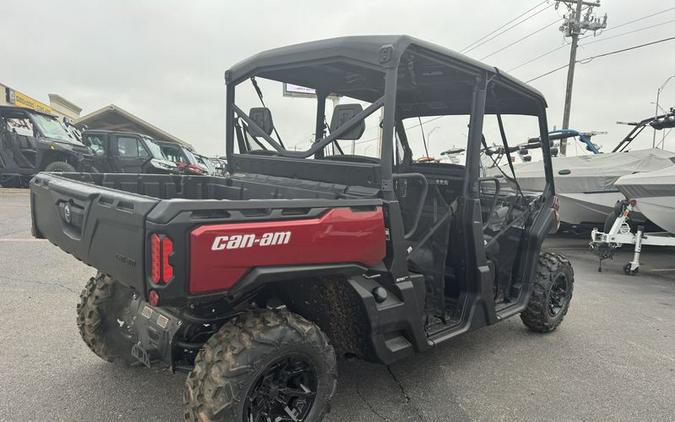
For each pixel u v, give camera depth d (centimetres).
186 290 176
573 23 1891
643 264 834
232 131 357
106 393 278
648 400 305
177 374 305
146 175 337
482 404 291
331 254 221
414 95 360
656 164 891
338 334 265
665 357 381
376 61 250
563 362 363
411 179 309
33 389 277
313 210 217
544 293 404
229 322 215
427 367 344
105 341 293
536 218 410
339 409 277
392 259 256
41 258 572
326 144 288
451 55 276
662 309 530
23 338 345
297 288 244
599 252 745
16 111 1223
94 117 2503
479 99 310
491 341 404
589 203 938
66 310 403
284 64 296
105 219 202
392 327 255
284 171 313
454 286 338
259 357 201
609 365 361
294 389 222
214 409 192
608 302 550
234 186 347
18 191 1191
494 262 374
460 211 324
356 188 267
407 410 279
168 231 170
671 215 703
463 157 388
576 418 279
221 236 182
